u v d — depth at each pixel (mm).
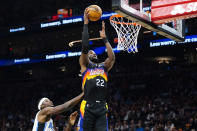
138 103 14969
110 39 11852
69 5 21875
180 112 13266
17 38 14305
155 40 11438
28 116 16625
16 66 14398
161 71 18031
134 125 12766
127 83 18219
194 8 5973
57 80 18906
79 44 12930
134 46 6863
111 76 18500
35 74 16688
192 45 10828
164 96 15898
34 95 19703
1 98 20812
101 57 12078
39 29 13555
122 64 17219
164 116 13109
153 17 6379
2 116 17922
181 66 16516
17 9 22922
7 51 14633
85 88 3605
